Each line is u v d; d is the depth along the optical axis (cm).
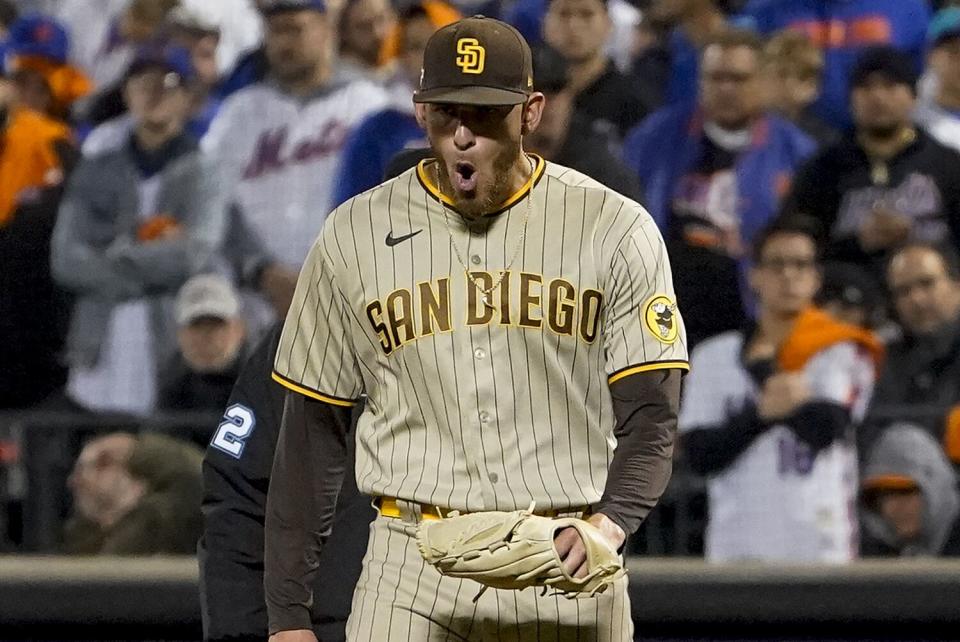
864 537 1825
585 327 864
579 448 873
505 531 798
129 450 1791
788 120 2236
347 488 1010
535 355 861
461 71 827
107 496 1780
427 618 868
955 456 1834
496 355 860
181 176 2241
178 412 2078
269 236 2225
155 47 2350
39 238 2217
